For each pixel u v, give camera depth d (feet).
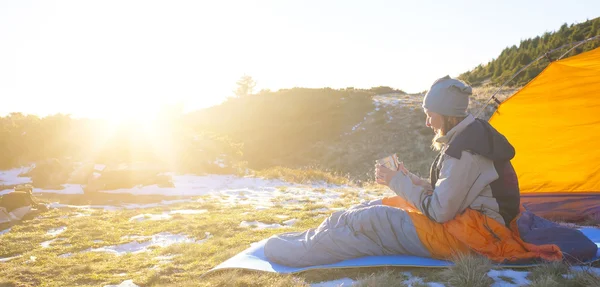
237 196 40.60
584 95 22.58
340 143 110.83
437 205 12.55
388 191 45.83
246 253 16.22
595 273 12.22
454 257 12.96
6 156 51.03
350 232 13.94
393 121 115.14
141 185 42.09
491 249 12.95
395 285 12.12
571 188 22.66
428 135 102.83
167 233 25.05
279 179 52.90
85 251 21.90
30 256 20.90
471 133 12.36
